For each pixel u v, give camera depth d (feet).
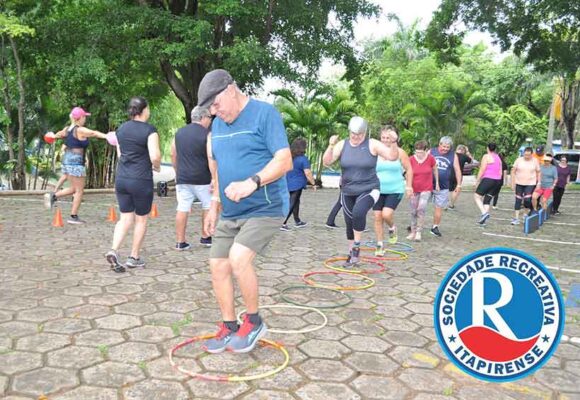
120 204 17.58
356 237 19.58
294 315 13.73
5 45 49.73
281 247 23.62
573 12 55.77
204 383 9.58
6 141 54.90
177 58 45.88
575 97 101.65
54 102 57.16
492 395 9.52
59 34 49.03
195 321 12.85
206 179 20.84
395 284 17.34
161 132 80.38
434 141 97.50
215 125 10.63
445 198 28.40
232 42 53.36
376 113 114.11
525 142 124.16
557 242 28.17
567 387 9.95
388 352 11.35
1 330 11.82
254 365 10.44
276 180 10.40
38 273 16.97
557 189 43.78
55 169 61.87
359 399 9.20
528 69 113.19
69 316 12.89
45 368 9.97
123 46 50.47
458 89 97.04
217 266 10.86
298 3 50.14
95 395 9.00
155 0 52.90
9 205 34.65
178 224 21.29
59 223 26.73
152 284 16.07
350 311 14.20
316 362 10.70
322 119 74.49
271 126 10.08
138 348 11.07
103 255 20.03
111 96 54.80
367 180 19.13
